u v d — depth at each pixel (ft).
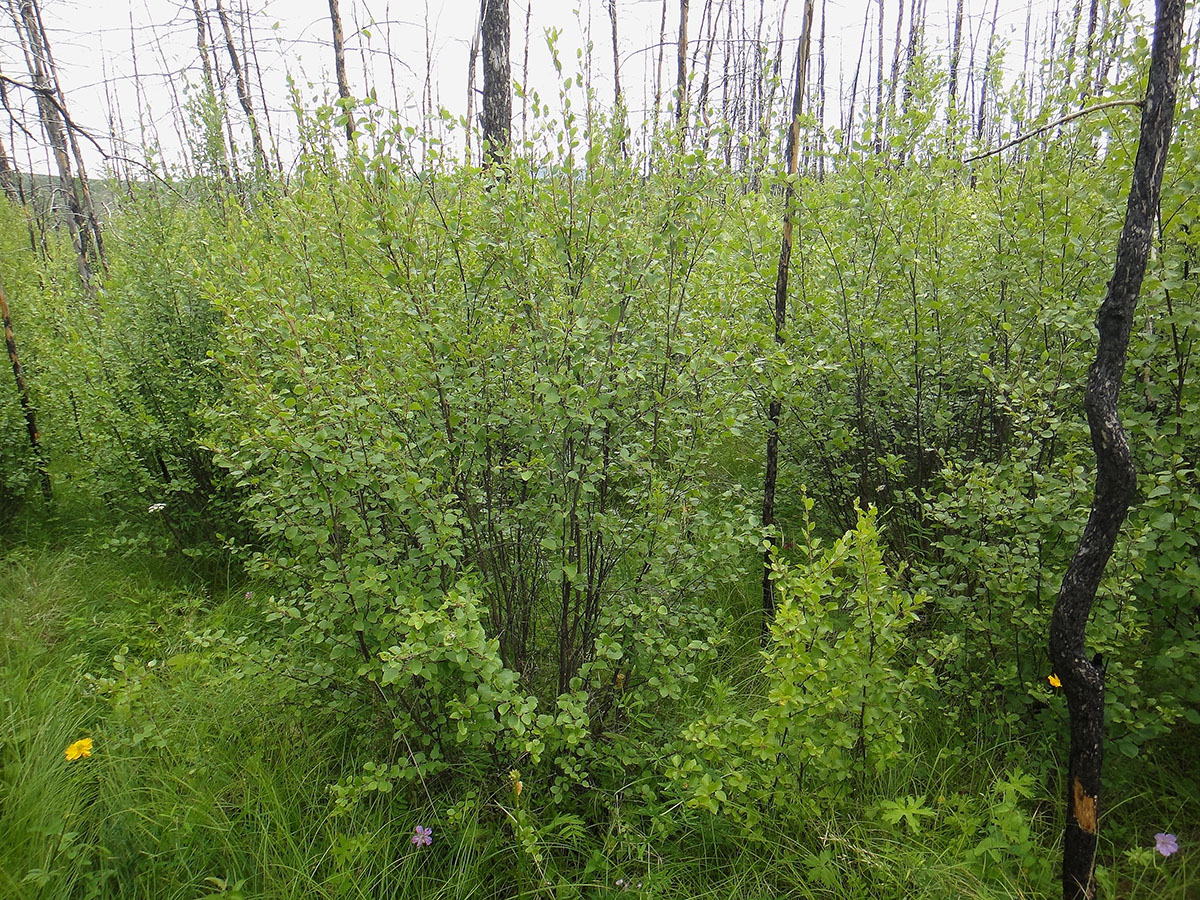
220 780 8.89
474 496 9.06
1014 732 9.52
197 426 15.67
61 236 35.94
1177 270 8.73
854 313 12.12
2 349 17.52
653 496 8.55
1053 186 10.12
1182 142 8.60
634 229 8.97
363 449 8.25
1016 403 9.75
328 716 9.86
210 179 20.86
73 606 13.78
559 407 8.08
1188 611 9.00
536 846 7.43
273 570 9.87
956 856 7.71
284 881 7.61
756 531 10.00
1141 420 8.70
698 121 8.95
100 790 8.62
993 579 9.12
